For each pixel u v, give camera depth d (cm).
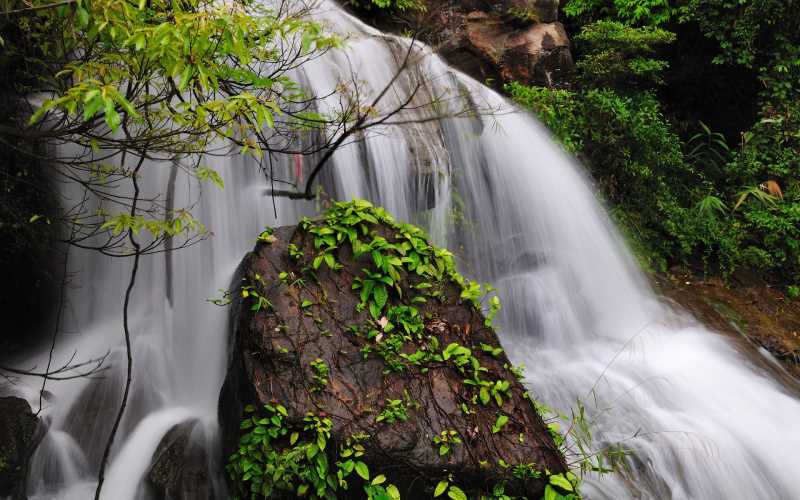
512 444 413
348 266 464
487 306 705
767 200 1023
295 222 644
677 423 577
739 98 1155
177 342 586
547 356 671
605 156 925
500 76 940
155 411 527
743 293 901
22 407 458
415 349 437
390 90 741
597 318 754
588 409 584
